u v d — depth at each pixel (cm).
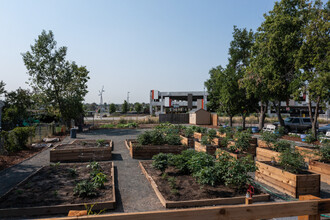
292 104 5050
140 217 191
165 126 2566
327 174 766
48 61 2520
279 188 679
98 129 2770
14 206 512
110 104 9375
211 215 207
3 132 1176
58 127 2411
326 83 1383
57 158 1048
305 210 236
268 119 4678
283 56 1812
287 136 1888
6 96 2528
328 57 1409
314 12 1578
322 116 5006
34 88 2572
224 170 654
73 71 2692
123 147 1438
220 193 597
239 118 4919
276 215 225
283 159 683
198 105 5034
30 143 1515
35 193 590
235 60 2691
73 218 182
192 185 659
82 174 767
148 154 1134
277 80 1839
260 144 1243
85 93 2891
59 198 559
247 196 414
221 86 2717
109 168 877
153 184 669
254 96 2286
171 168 852
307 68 1623
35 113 2822
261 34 1998
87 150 1075
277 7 1892
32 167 938
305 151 919
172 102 6394
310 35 1520
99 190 628
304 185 620
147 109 9775
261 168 766
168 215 196
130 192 643
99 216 185
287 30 1767
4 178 784
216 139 1319
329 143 891
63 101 2586
